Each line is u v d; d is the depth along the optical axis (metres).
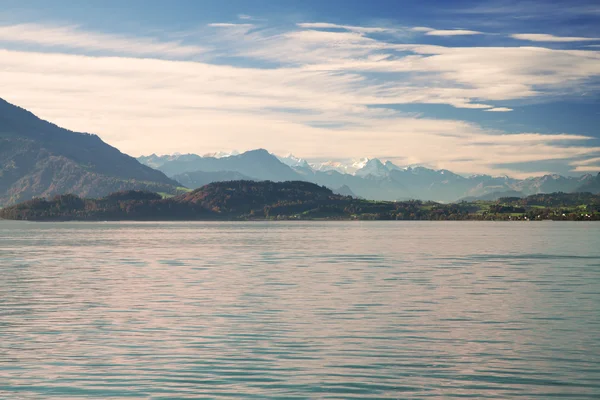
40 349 43.81
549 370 38.25
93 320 54.59
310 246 175.00
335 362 40.19
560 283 82.00
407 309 60.16
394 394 34.06
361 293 72.19
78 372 38.25
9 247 173.00
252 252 149.25
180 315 57.00
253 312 58.47
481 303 64.06
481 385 35.50
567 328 50.38
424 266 109.00
